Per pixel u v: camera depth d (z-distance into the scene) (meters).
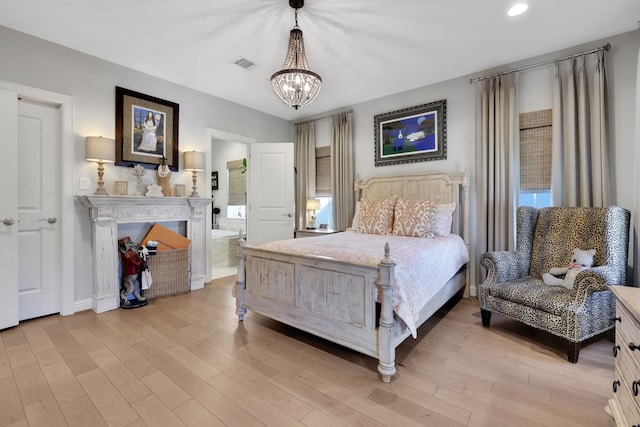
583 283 2.09
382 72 3.50
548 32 2.68
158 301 3.35
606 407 1.48
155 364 2.04
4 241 2.54
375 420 1.51
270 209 4.73
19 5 2.29
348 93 4.15
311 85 2.37
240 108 4.55
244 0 2.25
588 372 1.93
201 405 1.63
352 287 2.02
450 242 3.10
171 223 3.76
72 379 1.85
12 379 1.85
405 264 2.12
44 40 2.77
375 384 1.82
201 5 2.31
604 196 2.70
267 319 2.87
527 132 3.22
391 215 3.65
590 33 2.70
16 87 2.61
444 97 3.76
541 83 3.13
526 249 2.89
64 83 2.89
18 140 2.70
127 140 3.31
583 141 2.82
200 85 3.85
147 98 3.47
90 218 3.05
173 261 3.58
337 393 1.74
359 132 4.55
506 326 2.68
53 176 2.88
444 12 2.39
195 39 2.80
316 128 5.10
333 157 4.72
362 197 4.37
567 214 2.73
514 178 3.21
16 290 2.61
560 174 2.96
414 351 2.22
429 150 3.86
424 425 1.48
